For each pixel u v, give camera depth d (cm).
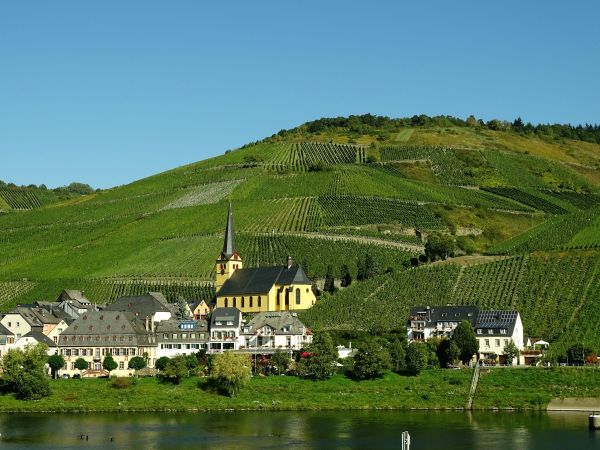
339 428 19150
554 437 17888
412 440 17738
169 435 18575
